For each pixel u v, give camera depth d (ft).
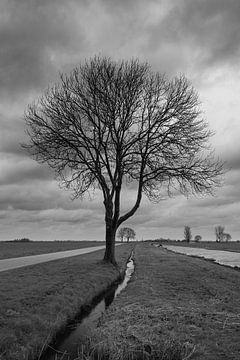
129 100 98.73
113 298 59.21
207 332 33.60
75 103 98.58
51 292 51.39
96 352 30.48
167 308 43.14
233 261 140.97
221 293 54.90
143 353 29.27
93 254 150.71
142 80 100.42
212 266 104.53
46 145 96.43
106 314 43.96
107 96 97.81
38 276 67.00
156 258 147.54
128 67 100.89
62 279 64.39
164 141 97.25
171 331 33.71
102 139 99.86
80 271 78.59
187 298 50.80
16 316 37.40
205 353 28.58
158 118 98.94
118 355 29.07
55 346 34.27
